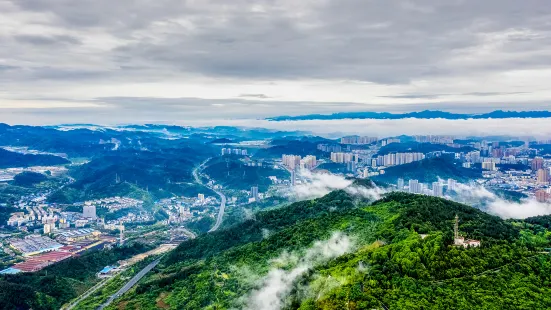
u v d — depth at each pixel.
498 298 163.38
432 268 181.00
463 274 178.50
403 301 162.25
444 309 157.00
